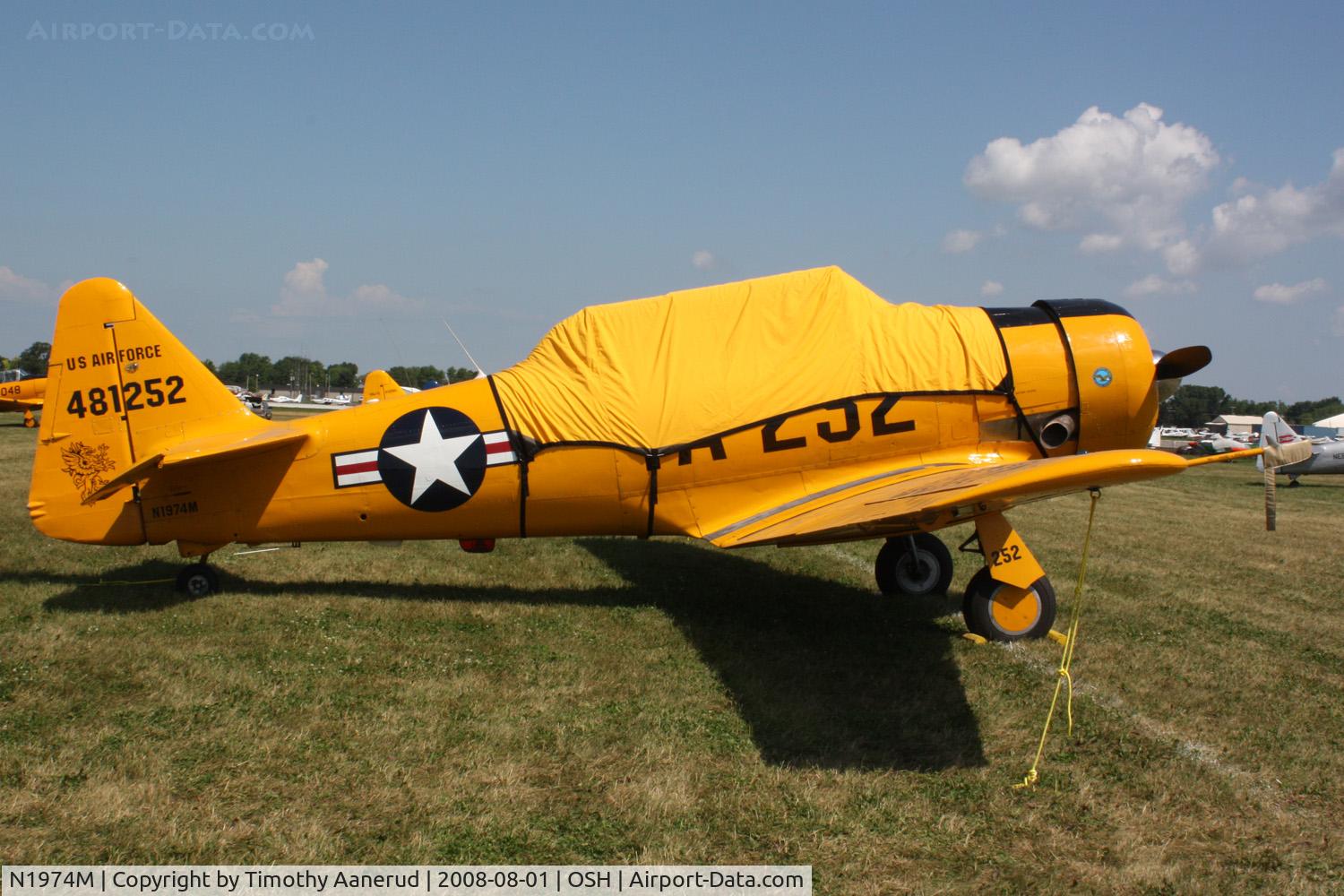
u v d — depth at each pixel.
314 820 3.67
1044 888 3.35
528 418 6.70
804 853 3.55
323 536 7.00
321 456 6.86
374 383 14.94
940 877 3.41
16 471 15.39
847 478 6.66
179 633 6.00
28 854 3.39
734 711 4.95
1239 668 5.91
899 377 6.59
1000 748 4.55
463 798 3.89
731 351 6.72
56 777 3.97
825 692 5.27
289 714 4.72
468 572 8.28
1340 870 3.52
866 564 9.10
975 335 6.73
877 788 4.09
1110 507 15.51
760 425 6.55
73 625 6.10
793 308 6.81
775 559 9.27
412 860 3.42
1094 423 6.73
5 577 7.51
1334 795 4.15
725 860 3.49
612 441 6.62
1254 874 3.48
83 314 6.85
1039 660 5.93
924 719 4.88
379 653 5.74
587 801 3.90
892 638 6.38
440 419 6.80
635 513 6.77
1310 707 5.23
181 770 4.07
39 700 4.78
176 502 6.89
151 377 6.89
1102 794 4.11
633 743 4.47
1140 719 4.97
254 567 8.18
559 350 6.93
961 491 4.97
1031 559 6.25
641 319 6.93
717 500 6.70
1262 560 10.22
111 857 3.39
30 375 50.53
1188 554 10.50
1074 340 6.75
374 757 4.25
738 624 6.66
